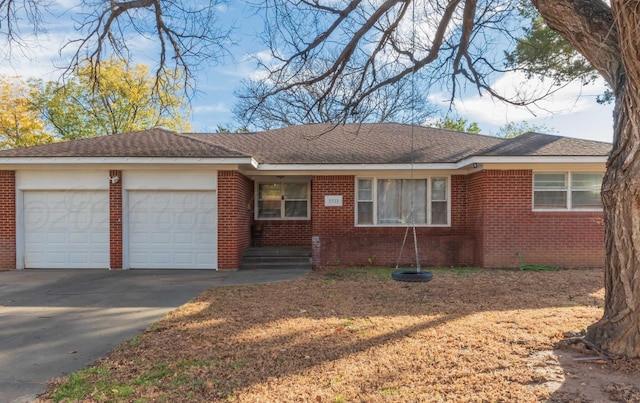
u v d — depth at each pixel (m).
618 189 4.09
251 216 13.37
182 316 6.27
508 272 10.27
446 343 4.75
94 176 11.23
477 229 11.62
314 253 11.75
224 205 11.18
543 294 7.57
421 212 12.52
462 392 3.53
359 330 5.37
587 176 11.12
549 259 11.07
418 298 7.34
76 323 5.98
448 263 11.75
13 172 11.20
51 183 11.20
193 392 3.62
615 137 4.22
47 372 4.18
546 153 10.66
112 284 9.02
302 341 4.96
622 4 3.44
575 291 7.84
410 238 11.83
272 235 13.55
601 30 4.43
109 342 5.12
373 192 12.43
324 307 6.71
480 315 6.04
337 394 3.54
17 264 11.20
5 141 23.84
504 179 11.11
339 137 14.57
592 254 11.02
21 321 6.11
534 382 3.68
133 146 11.48
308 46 7.55
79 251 11.30
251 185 13.30
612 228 4.23
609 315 4.29
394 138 14.36
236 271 10.90
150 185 11.20
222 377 3.94
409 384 3.71
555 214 11.09
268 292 8.02
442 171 12.34
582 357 4.21
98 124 23.55
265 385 3.74
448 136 14.46
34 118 24.20
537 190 11.20
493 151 11.06
